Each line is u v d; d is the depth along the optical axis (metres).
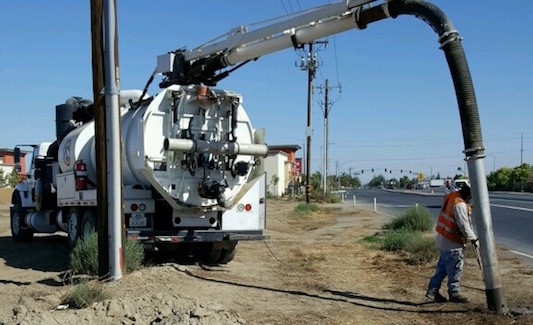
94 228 12.41
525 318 7.85
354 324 7.84
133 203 11.64
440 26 8.16
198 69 11.84
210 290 9.77
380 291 10.09
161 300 8.02
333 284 10.73
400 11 8.70
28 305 8.28
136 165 11.49
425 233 19.98
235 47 11.19
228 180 12.19
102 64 10.06
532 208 33.69
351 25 9.45
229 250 12.87
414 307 8.84
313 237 20.28
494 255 8.26
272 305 8.85
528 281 10.85
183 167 11.62
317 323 7.85
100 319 7.34
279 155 73.62
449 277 9.02
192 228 12.10
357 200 56.59
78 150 13.32
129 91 12.94
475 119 8.08
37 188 15.52
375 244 17.33
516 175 90.25
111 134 9.94
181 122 11.59
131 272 10.52
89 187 13.23
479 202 8.20
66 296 8.45
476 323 7.75
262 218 12.59
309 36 10.12
